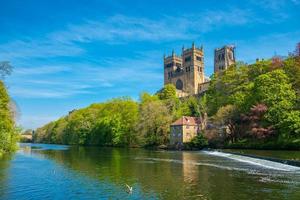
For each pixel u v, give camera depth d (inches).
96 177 1925.4
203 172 2086.6
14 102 4227.4
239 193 1427.2
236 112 4638.3
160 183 1697.8
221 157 3299.7
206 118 5388.8
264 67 5236.2
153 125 5816.9
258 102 4205.2
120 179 1843.0
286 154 3043.8
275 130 3875.5
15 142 4242.1
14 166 2539.4
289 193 1418.6
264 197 1349.7
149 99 6624.0
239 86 5226.4
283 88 3946.9
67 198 1413.6
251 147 4197.8
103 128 7391.7
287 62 4461.1
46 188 1610.5
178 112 6254.9
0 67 3262.8
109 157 3447.3
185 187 1579.7
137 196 1406.3
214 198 1343.5
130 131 6412.4
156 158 3245.6
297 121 3560.5
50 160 3068.4
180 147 5123.0
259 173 2012.8
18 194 1496.1
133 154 3956.7
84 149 5541.3
